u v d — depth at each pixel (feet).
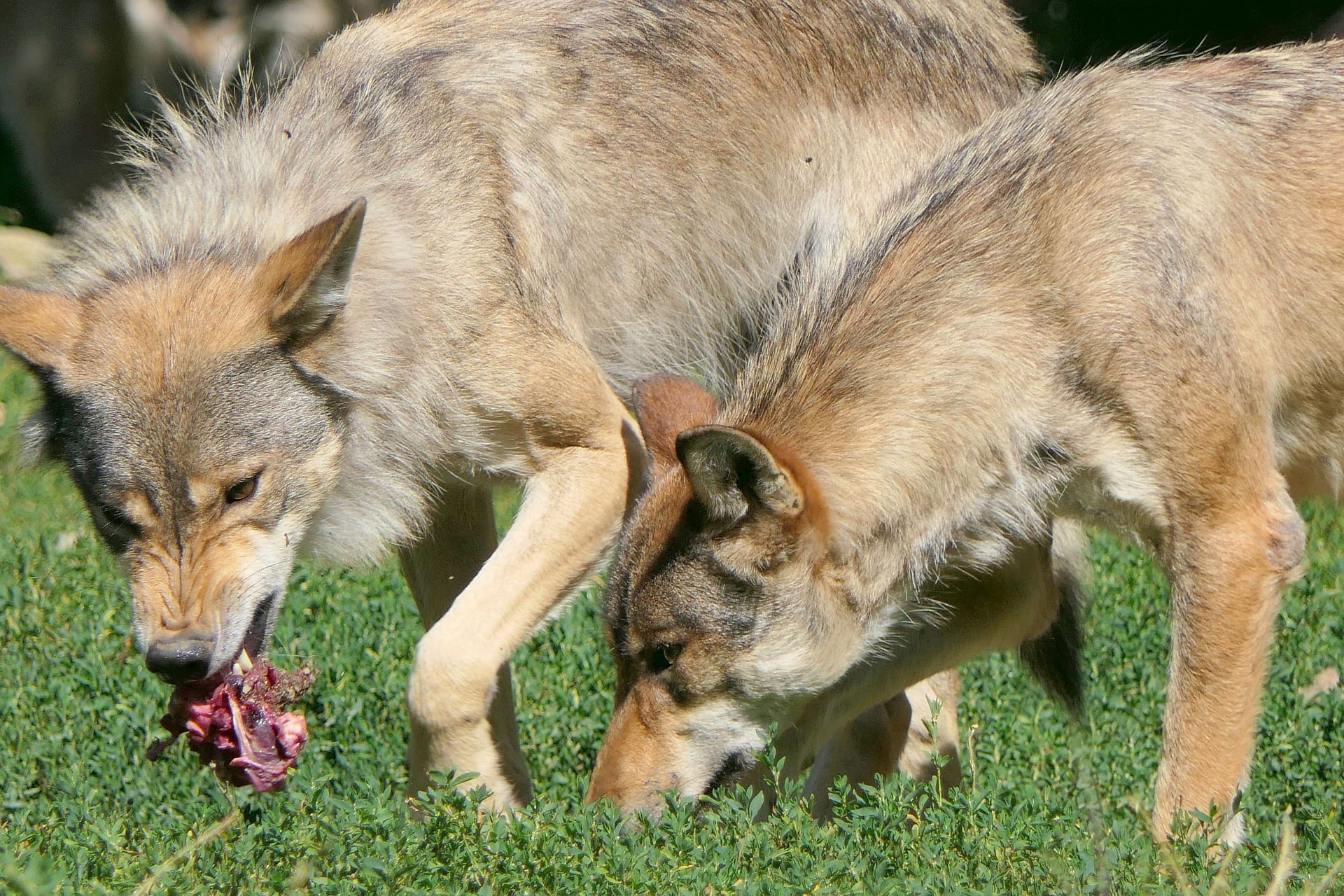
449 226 30.78
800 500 26.48
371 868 22.06
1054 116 28.58
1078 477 27.50
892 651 30.17
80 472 28.35
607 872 22.48
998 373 27.32
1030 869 23.20
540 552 30.78
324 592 39.47
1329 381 28.63
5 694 32.91
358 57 32.73
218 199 30.68
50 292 30.25
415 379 30.40
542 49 33.01
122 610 37.86
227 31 80.64
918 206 29.12
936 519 27.84
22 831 25.07
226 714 27.58
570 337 32.07
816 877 22.02
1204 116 28.19
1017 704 35.63
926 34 35.91
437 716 29.25
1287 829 23.11
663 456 28.30
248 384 28.30
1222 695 26.81
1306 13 96.63
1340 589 39.91
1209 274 27.02
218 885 22.62
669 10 34.04
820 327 28.45
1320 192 28.27
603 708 34.35
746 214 34.58
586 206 32.73
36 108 83.05
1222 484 26.84
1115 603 40.14
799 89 34.76
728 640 27.55
